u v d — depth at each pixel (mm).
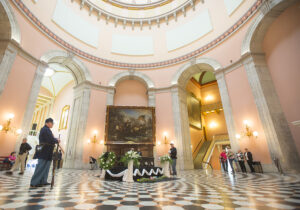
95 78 11352
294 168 5801
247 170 7156
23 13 7730
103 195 2549
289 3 6547
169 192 2869
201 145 14922
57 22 10016
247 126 7547
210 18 11094
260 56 7820
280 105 6867
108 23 13312
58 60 10070
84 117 10000
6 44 6766
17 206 1695
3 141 6344
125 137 10094
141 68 12477
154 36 13438
